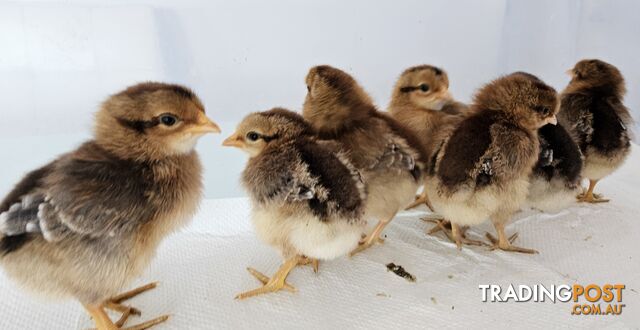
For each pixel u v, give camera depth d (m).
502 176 0.23
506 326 0.21
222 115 0.41
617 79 0.30
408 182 0.24
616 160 0.29
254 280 0.24
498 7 0.41
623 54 0.41
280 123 0.21
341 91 0.24
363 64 0.41
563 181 0.25
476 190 0.23
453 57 0.42
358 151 0.23
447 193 0.23
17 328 0.20
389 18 0.40
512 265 0.25
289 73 0.40
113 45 0.36
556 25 0.41
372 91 0.41
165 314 0.21
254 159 0.21
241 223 0.28
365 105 0.25
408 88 0.29
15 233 0.17
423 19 0.40
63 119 0.37
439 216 0.29
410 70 0.30
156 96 0.18
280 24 0.39
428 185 0.25
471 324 0.21
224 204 0.30
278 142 0.21
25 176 0.19
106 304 0.21
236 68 0.40
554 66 0.42
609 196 0.31
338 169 0.20
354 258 0.25
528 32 0.42
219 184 0.35
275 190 0.20
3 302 0.22
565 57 0.42
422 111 0.29
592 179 0.30
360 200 0.21
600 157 0.28
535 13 0.41
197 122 0.19
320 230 0.20
